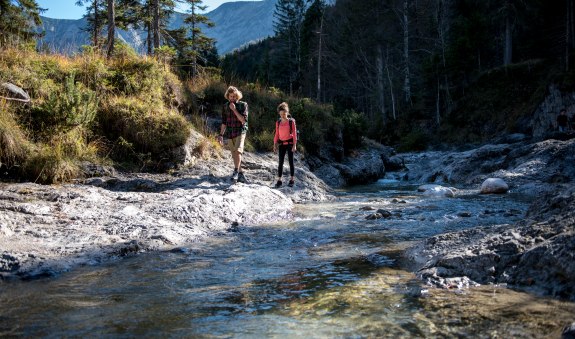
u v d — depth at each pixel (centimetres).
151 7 2591
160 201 664
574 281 266
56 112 835
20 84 904
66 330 237
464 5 5362
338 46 5866
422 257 384
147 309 272
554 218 354
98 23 2589
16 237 444
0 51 1010
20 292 310
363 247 454
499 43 4812
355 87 5966
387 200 895
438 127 4278
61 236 463
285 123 945
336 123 1716
